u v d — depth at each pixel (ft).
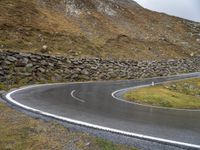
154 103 94.38
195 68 260.01
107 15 286.25
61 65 135.33
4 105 52.11
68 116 47.57
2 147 30.73
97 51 197.36
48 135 34.91
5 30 155.43
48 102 62.13
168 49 290.15
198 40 361.71
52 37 178.70
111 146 32.19
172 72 224.53
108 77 159.84
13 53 114.42
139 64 195.31
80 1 270.05
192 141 36.86
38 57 124.77
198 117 63.82
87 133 37.01
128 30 283.18
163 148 32.86
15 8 187.73
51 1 238.68
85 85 120.16
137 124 45.85
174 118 57.67
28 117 43.34
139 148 32.35
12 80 103.04
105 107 63.72
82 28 228.63
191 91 159.02
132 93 108.37
